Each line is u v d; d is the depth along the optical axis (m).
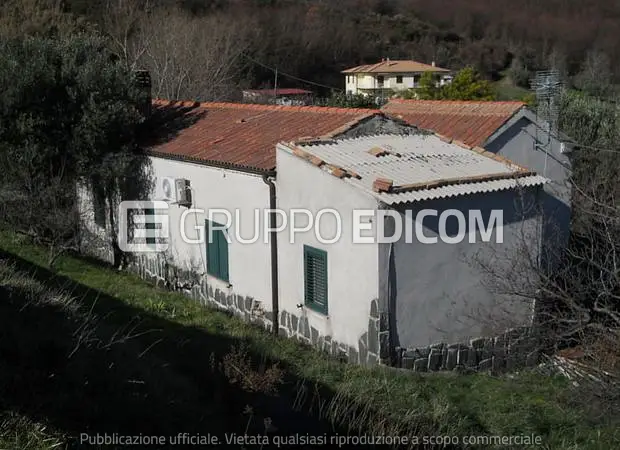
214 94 38.59
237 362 8.95
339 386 9.28
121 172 15.65
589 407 9.43
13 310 8.88
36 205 15.75
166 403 7.46
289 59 51.06
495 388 10.59
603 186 15.33
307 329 11.88
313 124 14.38
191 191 14.41
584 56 36.44
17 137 15.60
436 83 41.50
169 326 11.48
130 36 39.88
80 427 6.36
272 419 7.82
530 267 10.88
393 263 10.56
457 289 11.31
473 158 12.48
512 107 15.39
